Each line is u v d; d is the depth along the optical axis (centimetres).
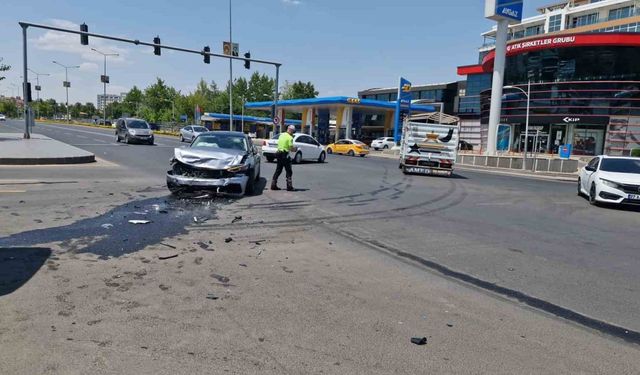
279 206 976
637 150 3281
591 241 786
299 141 2367
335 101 4906
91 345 335
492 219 965
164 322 379
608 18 6775
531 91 4097
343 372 314
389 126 6094
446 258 628
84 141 3234
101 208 847
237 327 377
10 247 571
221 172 1013
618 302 480
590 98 3762
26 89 2680
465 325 404
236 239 672
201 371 306
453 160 2038
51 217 750
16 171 1373
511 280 542
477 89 6059
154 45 2672
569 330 404
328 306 432
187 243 633
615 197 1199
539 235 818
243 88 10062
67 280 462
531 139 4191
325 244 672
